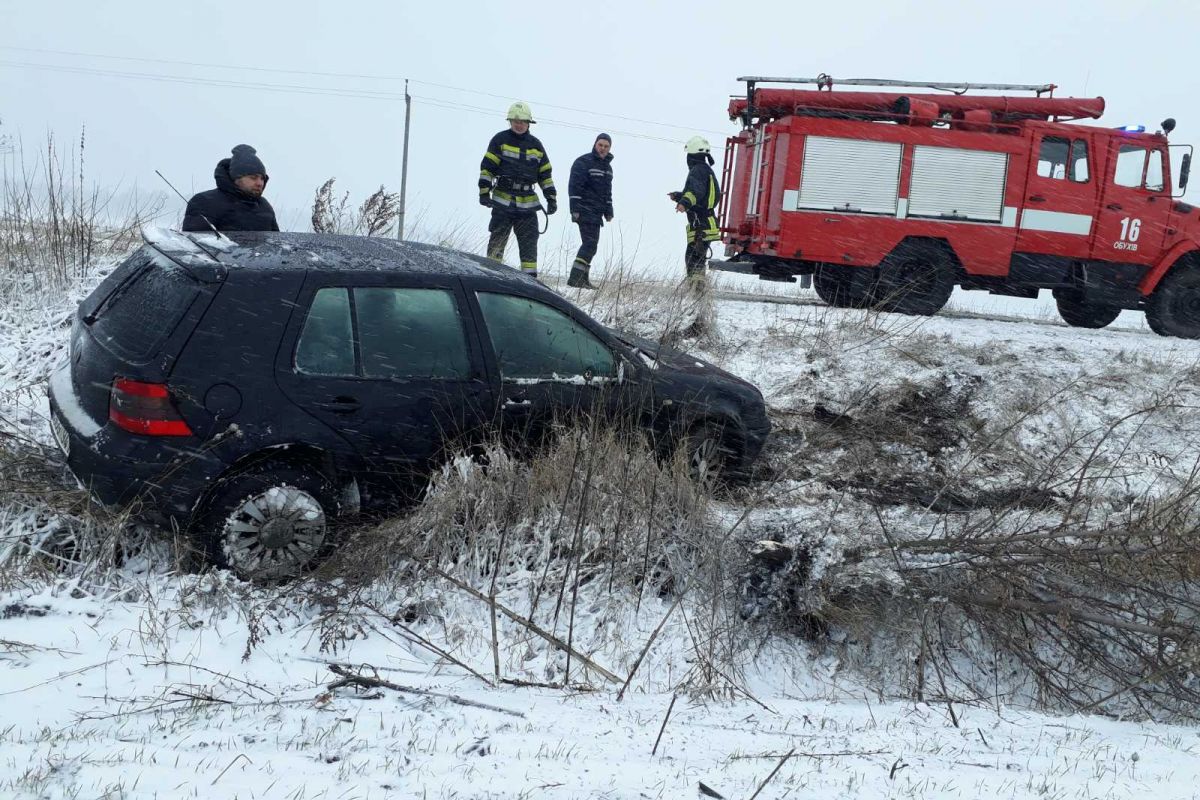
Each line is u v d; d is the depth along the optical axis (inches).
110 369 183.9
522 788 131.0
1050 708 204.2
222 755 135.3
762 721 171.8
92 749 133.4
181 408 181.5
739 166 548.4
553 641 186.9
